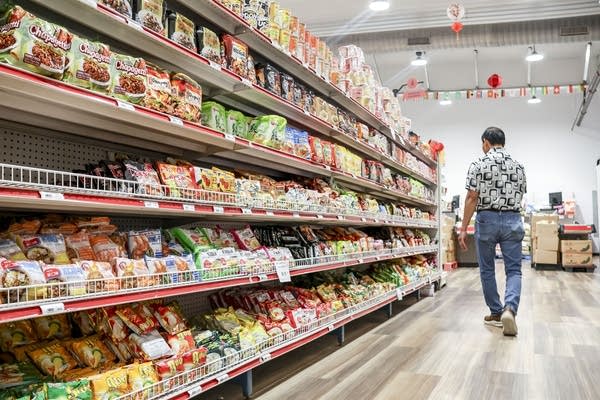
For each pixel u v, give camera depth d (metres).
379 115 5.14
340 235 4.36
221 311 2.80
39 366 1.83
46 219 2.06
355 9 9.16
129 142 2.58
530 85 12.41
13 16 1.55
